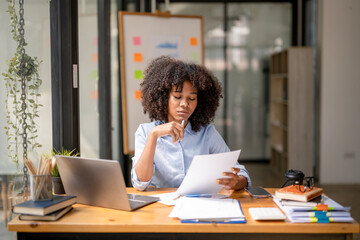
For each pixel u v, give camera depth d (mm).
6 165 1995
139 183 1803
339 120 5078
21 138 2068
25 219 1416
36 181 1461
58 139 2316
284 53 5488
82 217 1443
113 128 3801
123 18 3629
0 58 1963
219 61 6758
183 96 1838
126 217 1440
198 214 1416
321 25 4992
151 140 1759
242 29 6684
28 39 2098
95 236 1401
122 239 1399
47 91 2240
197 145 1963
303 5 6129
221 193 1783
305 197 1454
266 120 6852
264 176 5723
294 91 5137
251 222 1385
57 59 2289
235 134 6867
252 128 6859
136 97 3615
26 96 2096
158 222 1382
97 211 1520
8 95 2000
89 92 3172
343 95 5047
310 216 1397
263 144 6887
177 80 1804
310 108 5148
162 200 1651
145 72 2061
